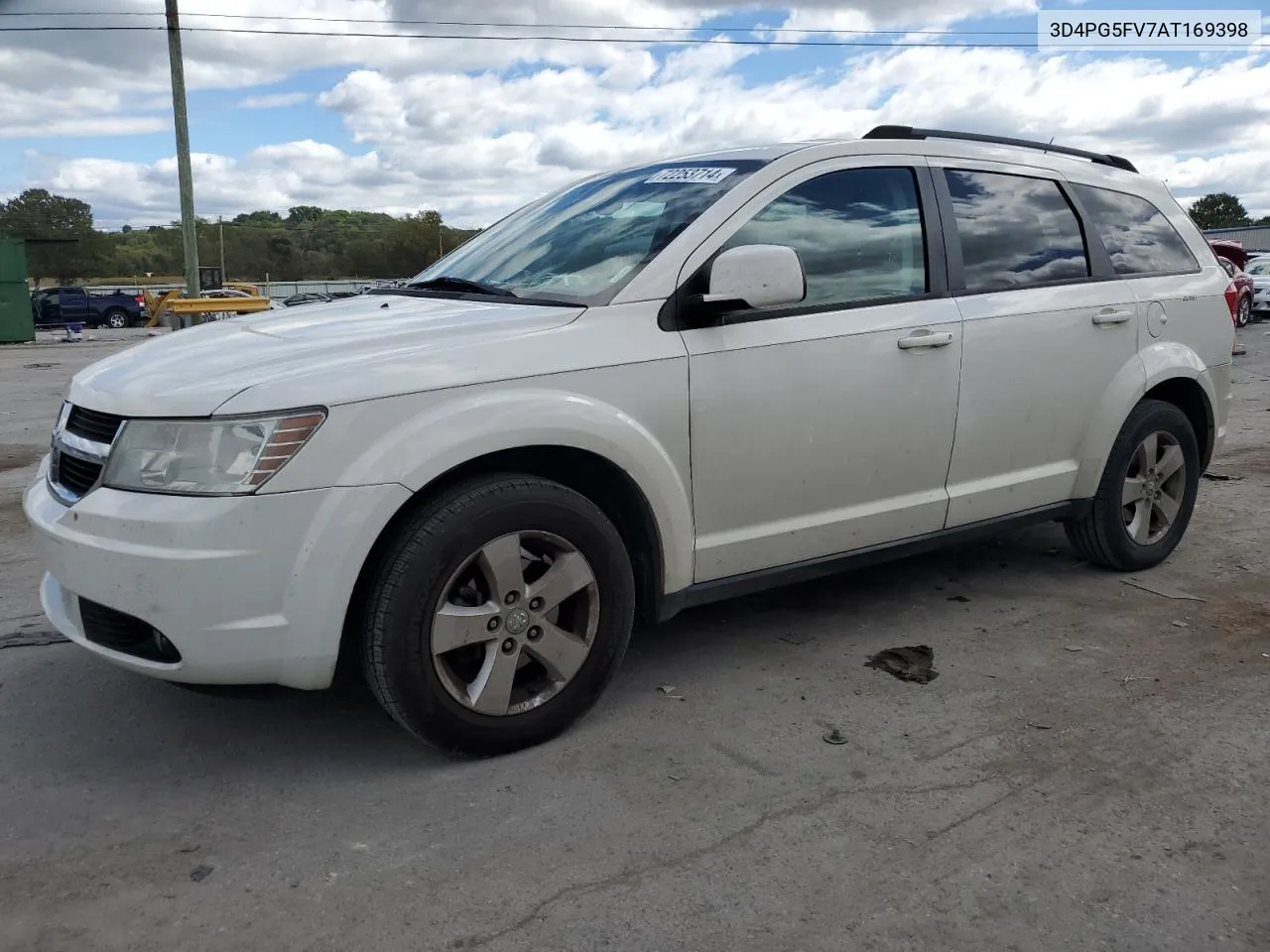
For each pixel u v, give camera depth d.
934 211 3.96
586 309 3.18
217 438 2.66
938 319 3.83
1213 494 6.50
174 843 2.66
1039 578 4.79
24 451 8.57
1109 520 4.61
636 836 2.67
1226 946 2.26
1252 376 13.30
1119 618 4.26
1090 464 4.47
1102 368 4.42
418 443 2.78
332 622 2.73
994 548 5.29
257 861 2.58
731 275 3.17
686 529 3.33
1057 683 3.62
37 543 3.00
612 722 3.32
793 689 3.57
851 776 2.97
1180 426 4.79
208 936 2.29
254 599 2.67
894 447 3.77
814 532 3.64
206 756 3.13
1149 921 2.34
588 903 2.40
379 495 2.73
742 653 3.91
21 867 2.56
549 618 3.11
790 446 3.50
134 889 2.47
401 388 2.80
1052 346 4.20
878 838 2.66
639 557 3.39
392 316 3.37
